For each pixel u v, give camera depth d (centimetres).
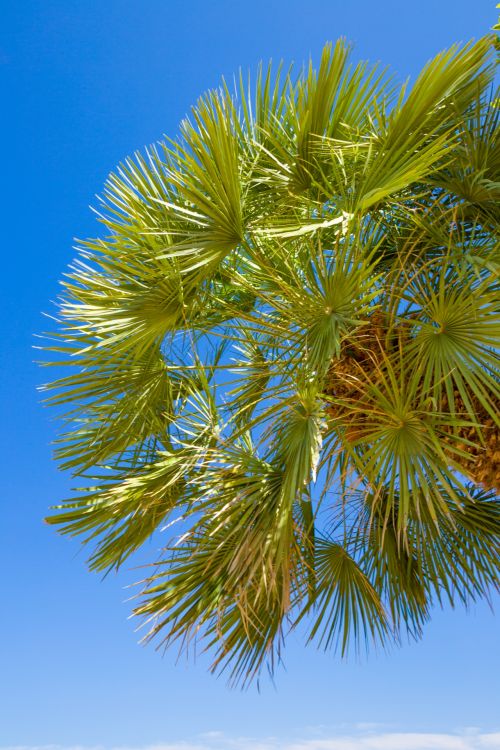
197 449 533
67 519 530
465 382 493
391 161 470
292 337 480
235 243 488
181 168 522
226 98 510
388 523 595
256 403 538
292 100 530
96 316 500
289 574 471
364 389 493
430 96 479
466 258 472
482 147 513
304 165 516
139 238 516
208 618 521
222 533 514
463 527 581
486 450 488
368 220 521
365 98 527
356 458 444
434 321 447
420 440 432
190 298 521
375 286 516
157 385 542
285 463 480
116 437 537
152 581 512
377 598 573
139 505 540
